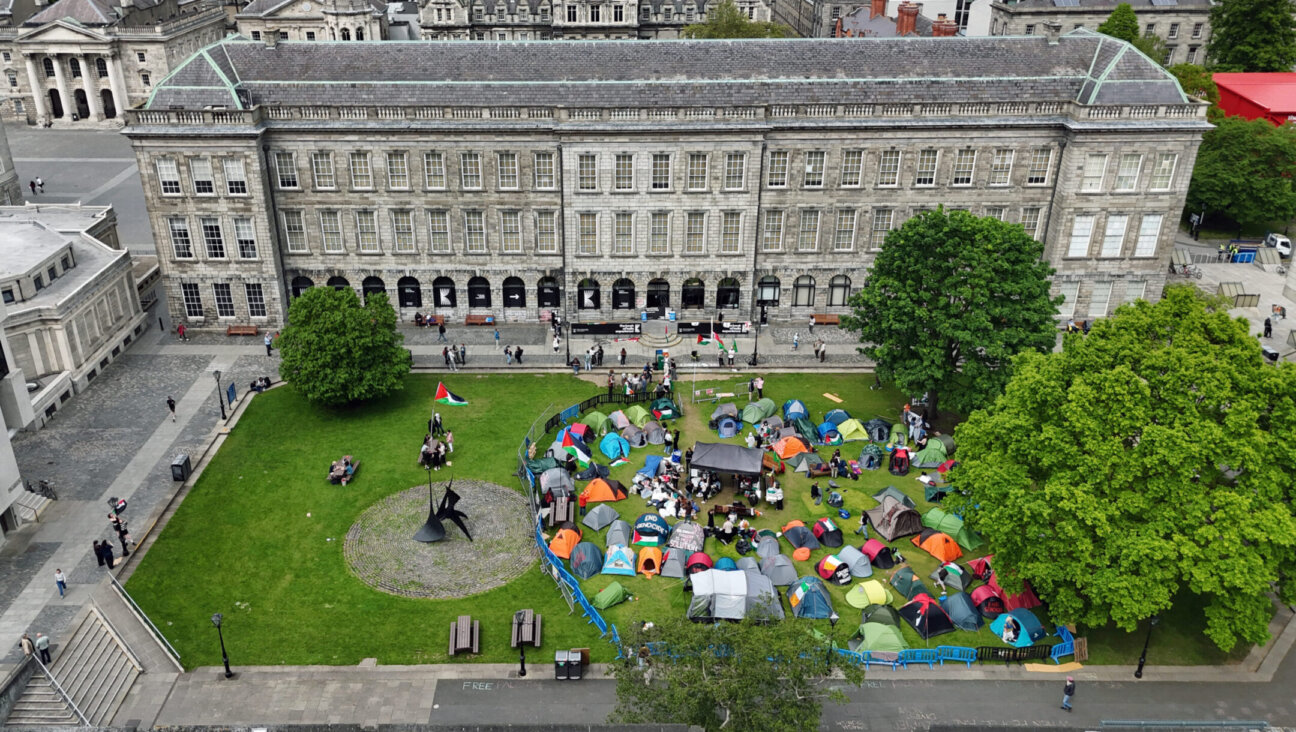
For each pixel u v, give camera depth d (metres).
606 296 104.88
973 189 101.44
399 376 89.94
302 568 69.56
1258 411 60.25
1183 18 170.25
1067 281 104.75
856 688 60.41
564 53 101.88
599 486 76.44
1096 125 96.50
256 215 98.50
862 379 96.62
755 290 105.25
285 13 177.00
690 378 96.50
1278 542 55.91
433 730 51.28
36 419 84.88
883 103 97.00
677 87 99.12
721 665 51.81
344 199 99.81
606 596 66.00
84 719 56.59
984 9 178.75
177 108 95.00
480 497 77.69
